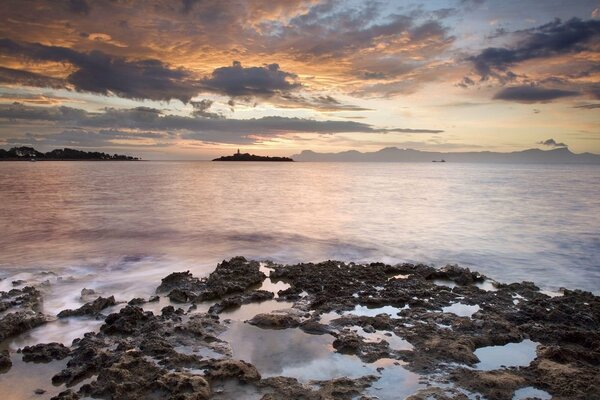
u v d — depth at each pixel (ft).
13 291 42.80
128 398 23.97
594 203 130.72
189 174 387.34
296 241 74.90
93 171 442.50
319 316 37.04
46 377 26.96
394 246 70.95
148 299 42.11
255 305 40.88
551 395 24.62
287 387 25.16
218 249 67.97
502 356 29.89
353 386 25.29
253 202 137.39
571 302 40.47
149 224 90.79
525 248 69.10
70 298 43.09
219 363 26.96
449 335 32.19
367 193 175.42
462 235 79.87
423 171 518.78
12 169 481.46
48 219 96.22
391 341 31.96
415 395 24.18
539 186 216.13
